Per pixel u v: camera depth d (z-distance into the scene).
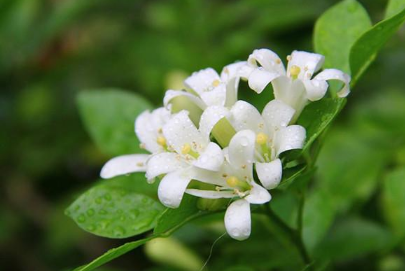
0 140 0.66
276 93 0.43
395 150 0.57
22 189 0.67
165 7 0.65
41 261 0.65
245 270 0.47
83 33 0.70
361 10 0.47
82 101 0.50
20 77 0.68
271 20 0.60
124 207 0.44
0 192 0.67
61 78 0.69
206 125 0.42
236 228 0.41
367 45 0.44
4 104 0.67
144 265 0.62
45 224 0.66
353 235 0.51
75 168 0.67
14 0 0.64
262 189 0.41
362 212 0.56
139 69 0.65
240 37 0.61
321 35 0.47
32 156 0.66
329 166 0.56
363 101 0.61
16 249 0.66
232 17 0.64
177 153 0.42
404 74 0.61
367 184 0.55
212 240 0.52
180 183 0.41
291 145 0.41
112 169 0.44
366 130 0.58
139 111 0.50
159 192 0.41
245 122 0.42
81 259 0.64
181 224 0.43
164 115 0.44
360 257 0.53
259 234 0.50
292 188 0.44
